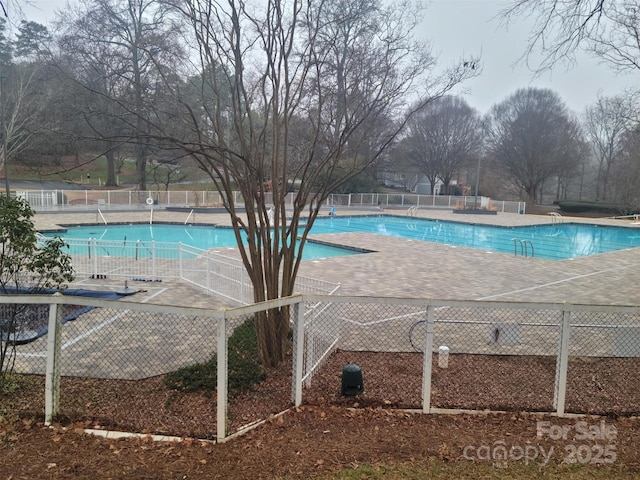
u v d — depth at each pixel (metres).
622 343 6.29
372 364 5.69
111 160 40.59
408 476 3.32
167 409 4.29
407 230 27.77
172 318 7.48
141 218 25.42
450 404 4.51
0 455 3.52
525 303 4.22
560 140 44.59
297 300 4.28
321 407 4.43
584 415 4.39
